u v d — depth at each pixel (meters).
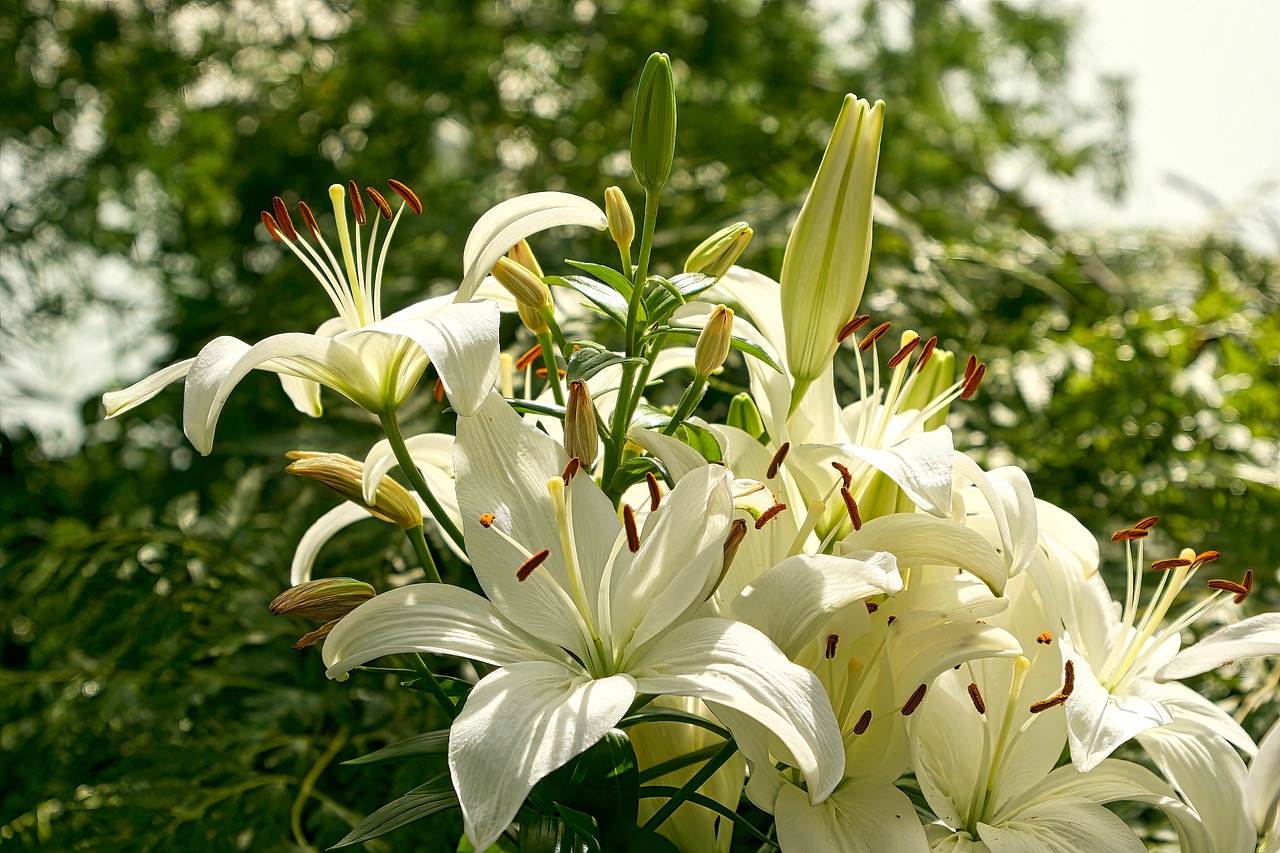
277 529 1.17
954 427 1.29
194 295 2.31
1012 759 0.80
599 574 0.78
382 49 2.54
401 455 0.80
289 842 1.06
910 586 0.79
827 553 0.80
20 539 1.54
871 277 1.37
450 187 1.83
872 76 2.58
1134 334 1.41
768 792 0.75
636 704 0.76
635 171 0.80
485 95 2.51
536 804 0.76
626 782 0.75
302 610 0.77
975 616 0.78
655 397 1.14
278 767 1.11
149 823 1.06
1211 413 1.39
